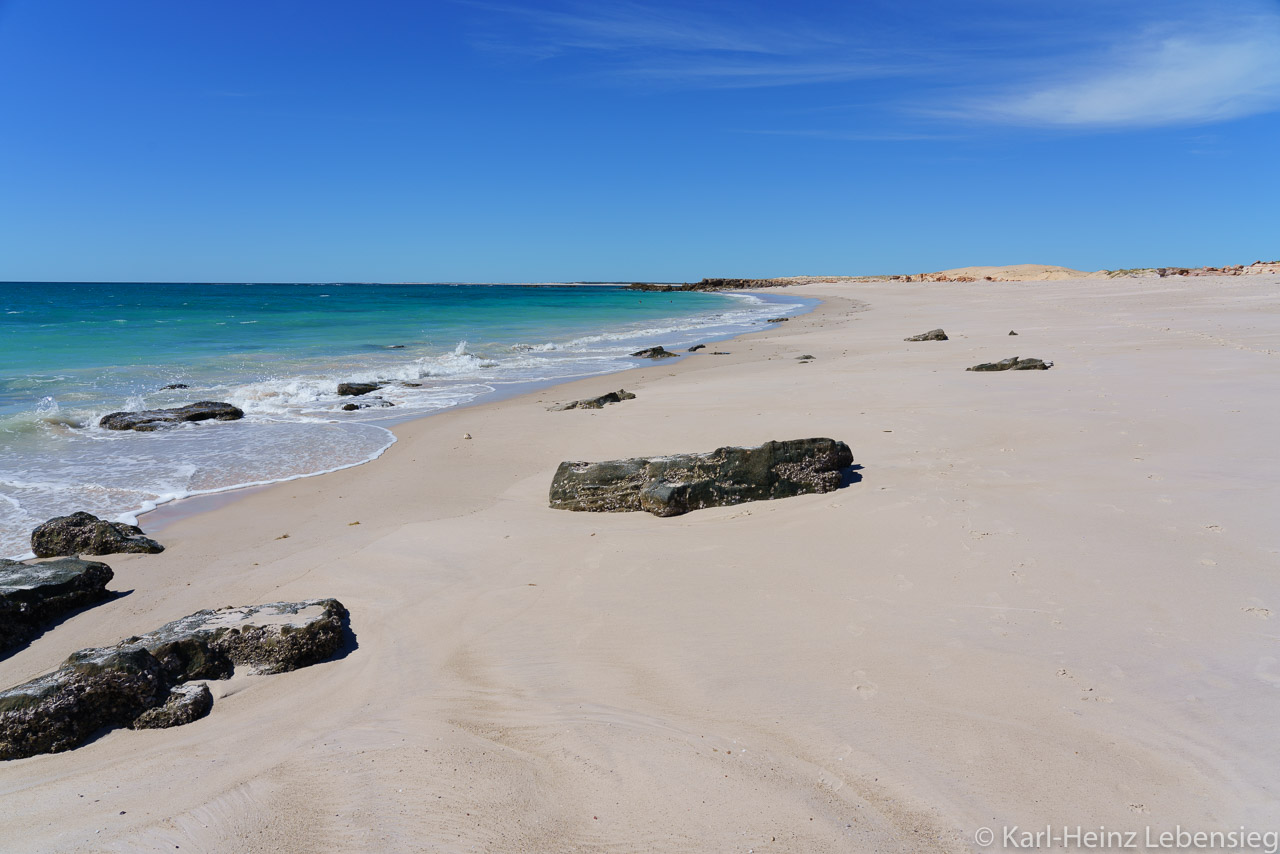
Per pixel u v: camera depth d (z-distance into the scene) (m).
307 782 3.76
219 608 5.82
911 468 8.70
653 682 4.53
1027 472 8.24
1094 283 61.12
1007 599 5.30
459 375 21.02
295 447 12.09
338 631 5.22
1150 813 3.27
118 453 11.72
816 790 3.50
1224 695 4.04
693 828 3.30
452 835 3.33
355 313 51.94
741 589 5.77
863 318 39.09
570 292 140.62
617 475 8.15
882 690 4.28
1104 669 4.36
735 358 22.84
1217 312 26.73
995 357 18.09
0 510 8.86
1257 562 5.64
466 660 4.95
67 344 27.12
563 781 3.67
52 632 5.67
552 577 6.18
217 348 27.20
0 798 3.78
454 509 8.48
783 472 7.98
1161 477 7.78
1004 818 3.28
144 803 3.67
